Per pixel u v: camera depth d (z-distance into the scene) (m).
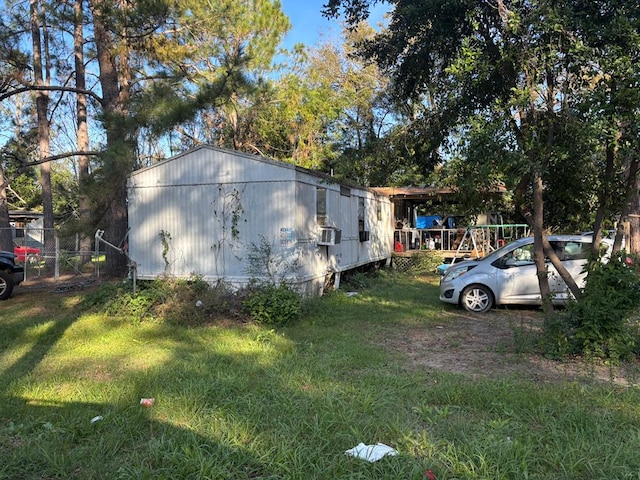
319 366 5.72
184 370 5.62
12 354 6.63
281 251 10.05
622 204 6.66
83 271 16.45
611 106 5.70
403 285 13.84
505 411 4.21
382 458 3.41
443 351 6.63
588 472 3.24
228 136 24.91
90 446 3.72
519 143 6.45
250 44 17.41
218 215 10.46
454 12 7.57
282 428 3.89
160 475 3.24
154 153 16.28
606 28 5.90
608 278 6.03
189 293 9.13
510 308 10.00
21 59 12.34
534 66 6.17
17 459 3.49
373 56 10.17
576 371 5.58
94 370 5.84
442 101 8.20
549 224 8.34
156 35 13.05
